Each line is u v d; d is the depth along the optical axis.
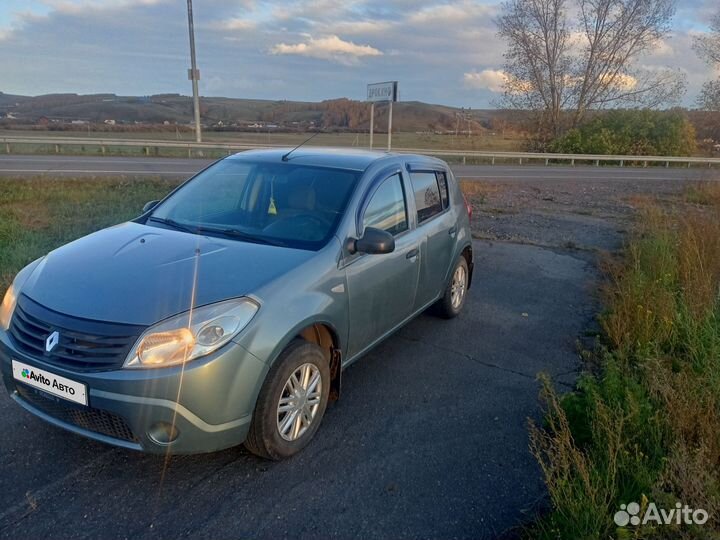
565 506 2.63
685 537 2.51
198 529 2.63
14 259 6.39
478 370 4.54
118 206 10.77
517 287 7.03
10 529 2.58
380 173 4.28
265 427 2.98
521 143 38.62
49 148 24.39
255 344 2.85
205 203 4.18
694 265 6.32
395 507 2.84
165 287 2.92
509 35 37.19
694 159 32.66
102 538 2.56
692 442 3.15
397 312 4.38
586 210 13.70
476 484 3.04
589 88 36.84
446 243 5.18
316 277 3.30
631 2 34.50
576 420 3.49
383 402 3.93
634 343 4.84
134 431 2.68
